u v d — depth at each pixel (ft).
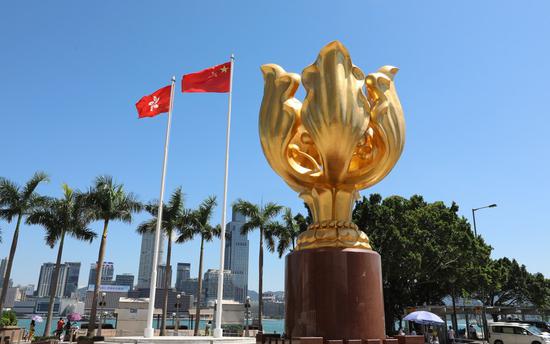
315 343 20.16
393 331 105.29
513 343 93.56
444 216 109.91
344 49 23.07
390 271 99.30
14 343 89.81
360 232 23.95
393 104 24.43
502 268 132.05
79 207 91.76
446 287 113.19
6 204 89.76
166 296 108.58
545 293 161.89
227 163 76.43
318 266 22.24
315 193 24.32
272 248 111.86
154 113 78.79
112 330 116.37
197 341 66.59
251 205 113.09
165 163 77.41
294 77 24.68
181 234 110.42
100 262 91.25
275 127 24.57
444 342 99.50
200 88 76.07
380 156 24.07
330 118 22.34
